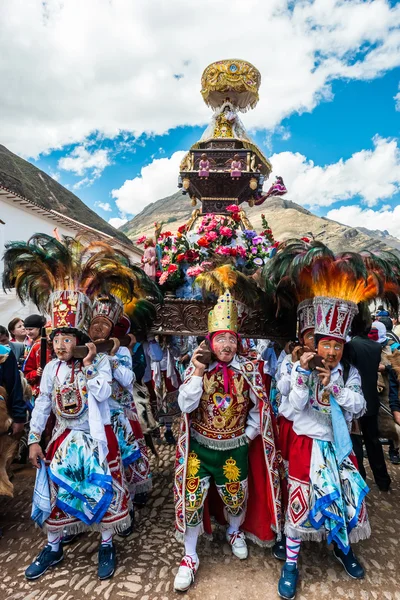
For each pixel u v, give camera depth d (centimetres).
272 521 245
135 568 249
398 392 335
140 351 358
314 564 252
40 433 247
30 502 343
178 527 242
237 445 249
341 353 238
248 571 246
